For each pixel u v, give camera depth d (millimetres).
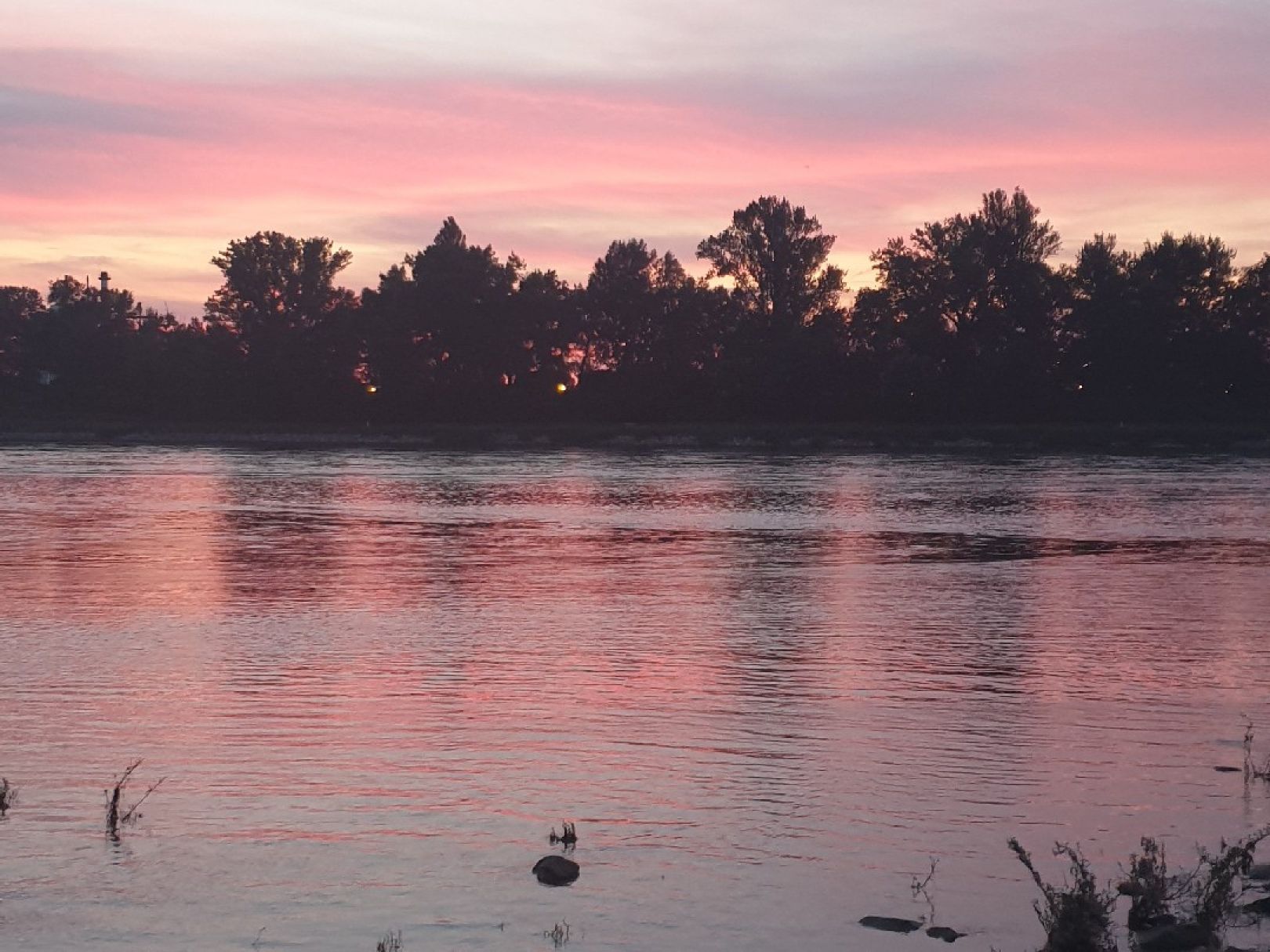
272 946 10570
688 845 12789
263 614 26625
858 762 15484
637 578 32250
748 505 54938
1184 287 122375
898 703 18469
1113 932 10812
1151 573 33219
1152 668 21016
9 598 28797
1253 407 117312
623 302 138875
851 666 21125
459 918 11102
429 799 14117
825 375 125312
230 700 18531
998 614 26516
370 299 142875
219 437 126375
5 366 161250
